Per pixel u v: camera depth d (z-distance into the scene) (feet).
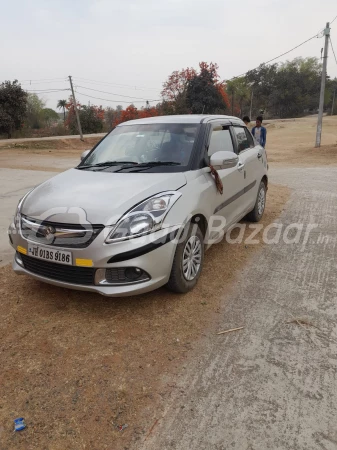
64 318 10.64
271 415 7.35
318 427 7.06
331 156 53.93
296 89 265.75
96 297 11.72
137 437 6.93
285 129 136.36
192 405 7.62
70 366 8.74
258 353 9.15
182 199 10.93
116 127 15.79
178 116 15.33
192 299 11.60
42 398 7.82
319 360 8.87
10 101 117.80
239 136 16.94
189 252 11.64
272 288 12.34
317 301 11.50
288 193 27.09
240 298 11.71
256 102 283.59
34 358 9.02
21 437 6.93
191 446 6.73
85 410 7.51
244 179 16.05
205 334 9.93
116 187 10.93
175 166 12.35
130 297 11.70
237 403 7.64
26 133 146.30
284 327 10.19
